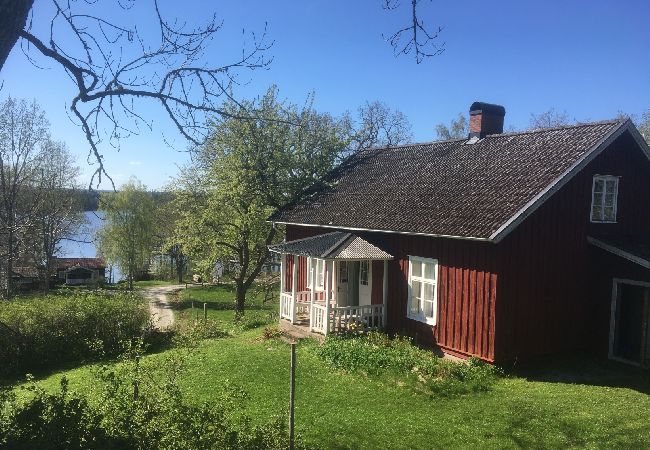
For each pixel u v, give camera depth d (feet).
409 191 59.00
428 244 50.14
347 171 79.46
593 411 33.81
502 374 42.70
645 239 51.34
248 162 87.97
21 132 111.14
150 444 20.47
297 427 31.76
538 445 28.78
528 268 44.62
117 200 165.48
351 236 58.23
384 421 32.81
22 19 14.29
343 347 47.65
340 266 63.31
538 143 53.21
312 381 41.11
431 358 44.86
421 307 51.26
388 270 55.62
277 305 123.95
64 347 62.08
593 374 43.16
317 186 80.43
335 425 32.12
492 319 43.19
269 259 109.70
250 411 34.17
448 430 31.22
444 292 48.14
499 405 35.19
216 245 97.55
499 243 42.70
